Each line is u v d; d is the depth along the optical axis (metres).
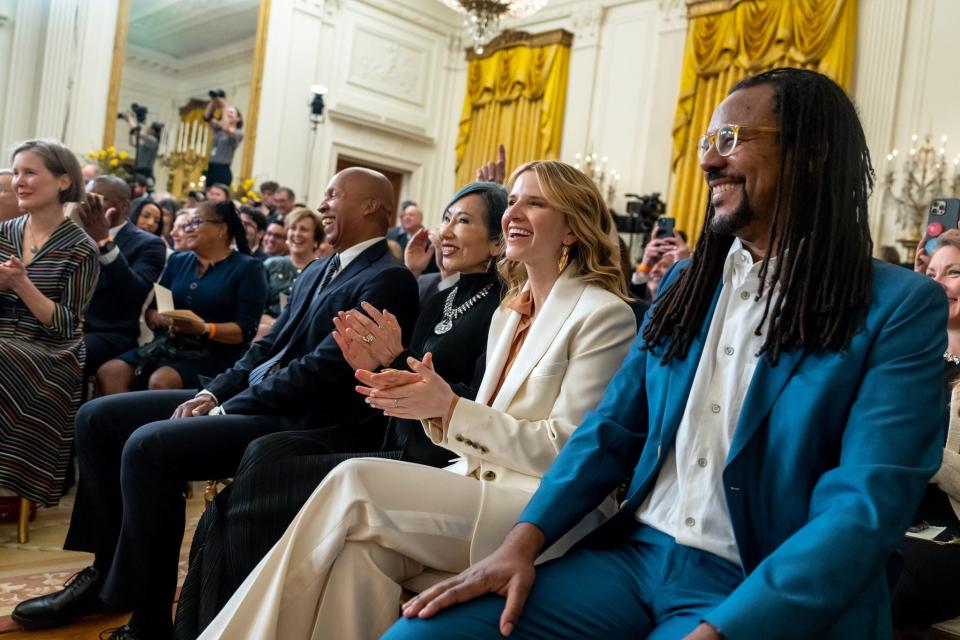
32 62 8.25
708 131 1.20
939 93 6.84
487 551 1.32
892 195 6.94
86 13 8.34
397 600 1.29
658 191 8.78
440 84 11.28
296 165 9.91
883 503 0.92
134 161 8.62
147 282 3.59
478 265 2.12
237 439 2.00
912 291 1.04
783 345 1.09
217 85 9.24
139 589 1.87
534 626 1.06
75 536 2.12
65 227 2.84
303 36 9.85
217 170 9.08
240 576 1.60
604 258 1.69
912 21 7.07
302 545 1.28
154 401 2.24
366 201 2.34
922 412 0.98
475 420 1.44
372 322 1.72
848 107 1.13
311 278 2.43
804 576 0.89
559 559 1.20
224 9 9.20
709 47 8.18
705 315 1.23
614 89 9.44
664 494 1.21
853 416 1.01
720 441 1.14
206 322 3.34
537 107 9.93
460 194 2.15
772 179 1.14
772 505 1.06
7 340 2.65
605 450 1.25
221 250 3.43
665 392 1.23
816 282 1.08
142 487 1.89
